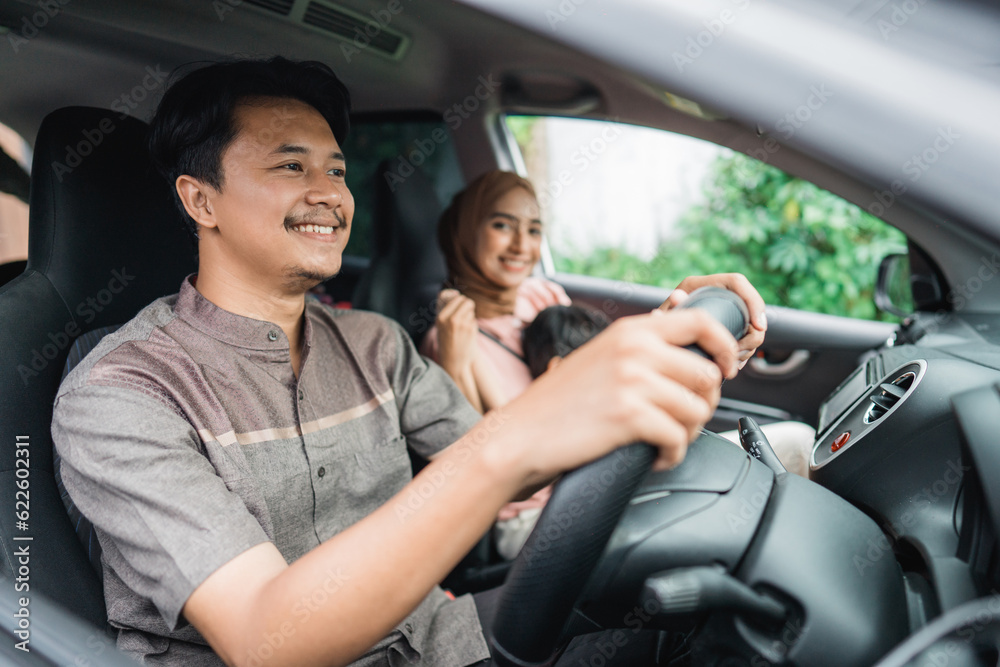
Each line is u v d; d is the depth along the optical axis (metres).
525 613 0.57
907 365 0.88
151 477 0.79
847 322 1.81
